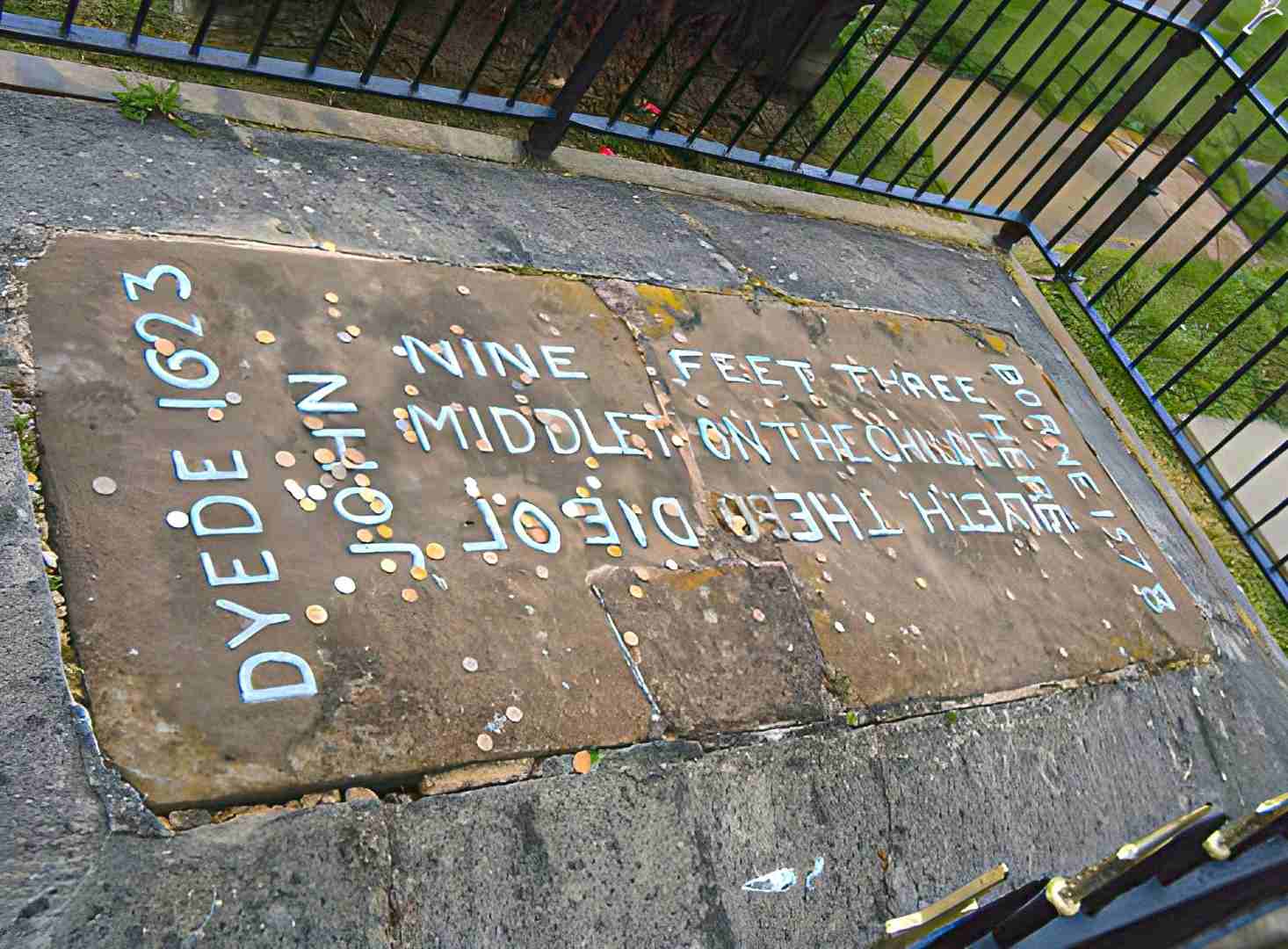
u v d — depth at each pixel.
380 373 2.62
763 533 2.88
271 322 2.57
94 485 2.12
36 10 3.49
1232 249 6.71
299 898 1.86
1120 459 4.21
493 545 2.44
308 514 2.28
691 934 2.21
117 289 2.44
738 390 3.25
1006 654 3.10
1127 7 4.07
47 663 1.88
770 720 2.54
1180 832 0.88
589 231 3.46
